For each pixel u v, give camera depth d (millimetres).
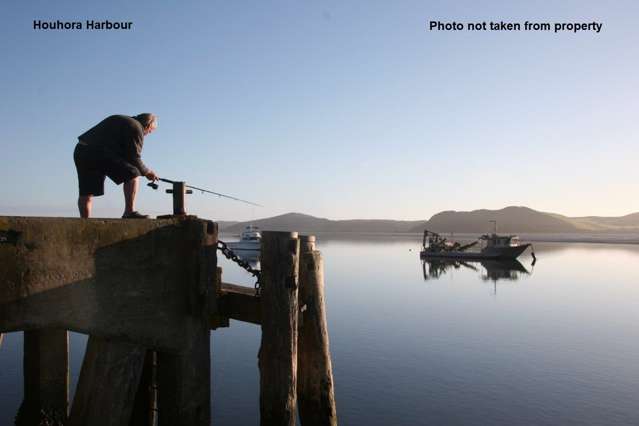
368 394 12414
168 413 5262
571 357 16312
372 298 30031
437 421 10859
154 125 6547
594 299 30688
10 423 9383
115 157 5770
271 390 5574
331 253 93750
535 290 35312
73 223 4457
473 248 104812
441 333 19719
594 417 11242
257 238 69875
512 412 11430
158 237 5074
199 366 5375
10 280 4082
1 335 4035
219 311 5895
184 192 5918
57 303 4352
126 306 4809
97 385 4625
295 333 5703
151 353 6320
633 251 101312
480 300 29562
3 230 4043
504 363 15398
